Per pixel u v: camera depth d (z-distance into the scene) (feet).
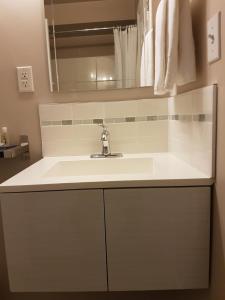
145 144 4.25
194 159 3.07
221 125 2.40
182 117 3.47
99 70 4.16
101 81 4.18
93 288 2.83
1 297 4.51
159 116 4.19
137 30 4.08
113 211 2.68
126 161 3.89
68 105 4.17
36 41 4.10
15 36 4.09
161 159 3.74
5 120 4.26
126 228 2.70
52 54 4.14
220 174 2.47
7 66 4.15
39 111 4.20
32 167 3.51
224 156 2.38
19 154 4.04
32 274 2.81
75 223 2.70
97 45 4.12
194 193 2.63
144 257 2.74
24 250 2.76
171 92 3.97
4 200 2.68
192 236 2.69
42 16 4.06
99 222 2.70
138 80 4.14
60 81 4.18
